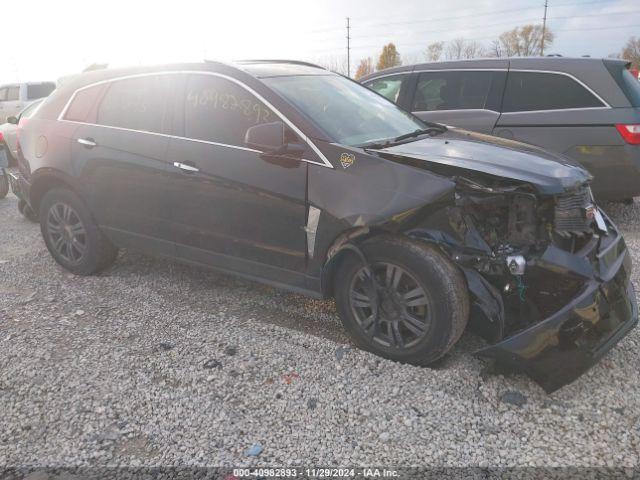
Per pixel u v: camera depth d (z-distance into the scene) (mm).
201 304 4020
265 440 2516
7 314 3896
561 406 2666
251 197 3406
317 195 3121
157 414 2715
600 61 5383
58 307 4004
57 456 2465
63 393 2898
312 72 4074
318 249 3182
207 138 3633
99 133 4180
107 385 2955
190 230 3789
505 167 2836
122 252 5188
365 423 2602
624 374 2912
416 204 2787
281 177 3268
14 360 3217
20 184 4879
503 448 2414
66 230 4594
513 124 5680
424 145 3324
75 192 4441
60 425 2662
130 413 2729
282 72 3811
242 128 3492
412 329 2961
